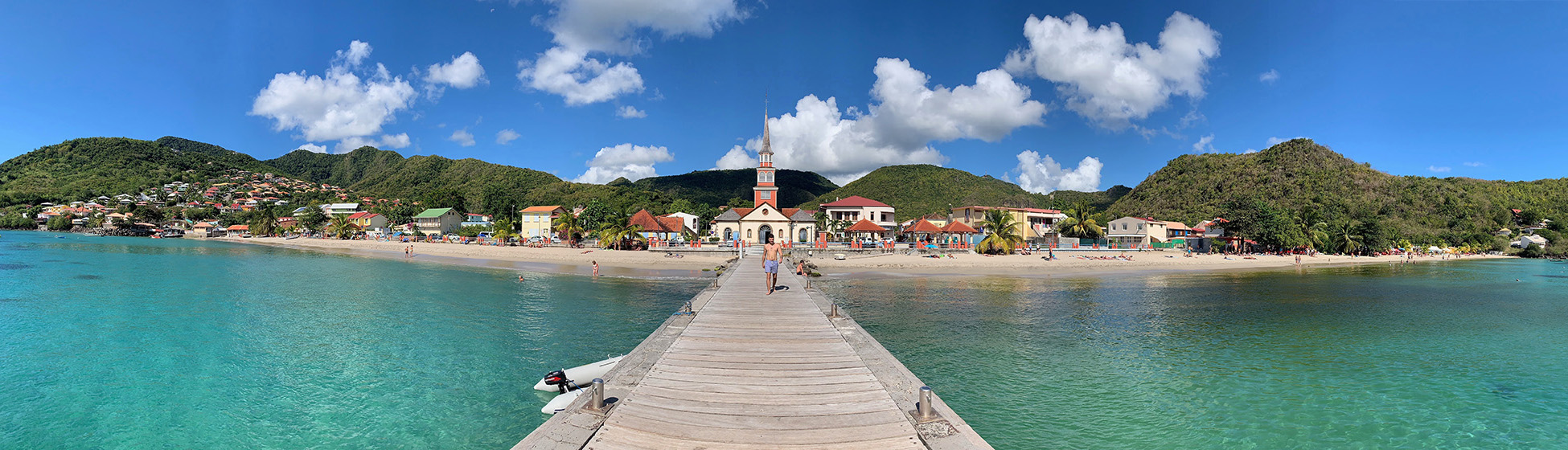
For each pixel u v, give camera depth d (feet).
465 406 45.09
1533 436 40.40
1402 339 70.85
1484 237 363.56
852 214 337.72
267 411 43.86
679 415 28.07
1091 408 44.83
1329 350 63.98
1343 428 41.50
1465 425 42.29
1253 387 50.49
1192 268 186.91
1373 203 434.71
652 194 625.41
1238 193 459.32
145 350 60.85
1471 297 115.96
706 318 57.41
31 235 417.28
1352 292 120.37
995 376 52.75
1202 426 41.63
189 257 204.74
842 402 30.42
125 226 456.45
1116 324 78.18
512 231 321.52
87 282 120.47
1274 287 130.00
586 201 568.00
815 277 137.80
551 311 85.10
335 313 83.05
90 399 46.34
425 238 373.81
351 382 50.72
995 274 150.71
